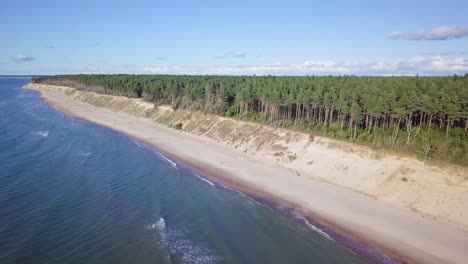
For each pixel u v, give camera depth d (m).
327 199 55.81
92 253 37.69
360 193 57.97
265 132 86.62
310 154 72.44
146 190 58.25
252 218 49.06
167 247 39.94
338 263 38.31
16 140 89.06
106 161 74.19
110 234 42.12
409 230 45.53
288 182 63.78
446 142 61.75
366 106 74.19
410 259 39.41
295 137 79.06
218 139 95.25
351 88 81.81
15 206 48.25
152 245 40.16
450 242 42.59
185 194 57.47
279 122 90.69
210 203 54.09
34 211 47.06
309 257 39.34
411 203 52.12
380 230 45.66
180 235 43.16
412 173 56.22
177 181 63.69
